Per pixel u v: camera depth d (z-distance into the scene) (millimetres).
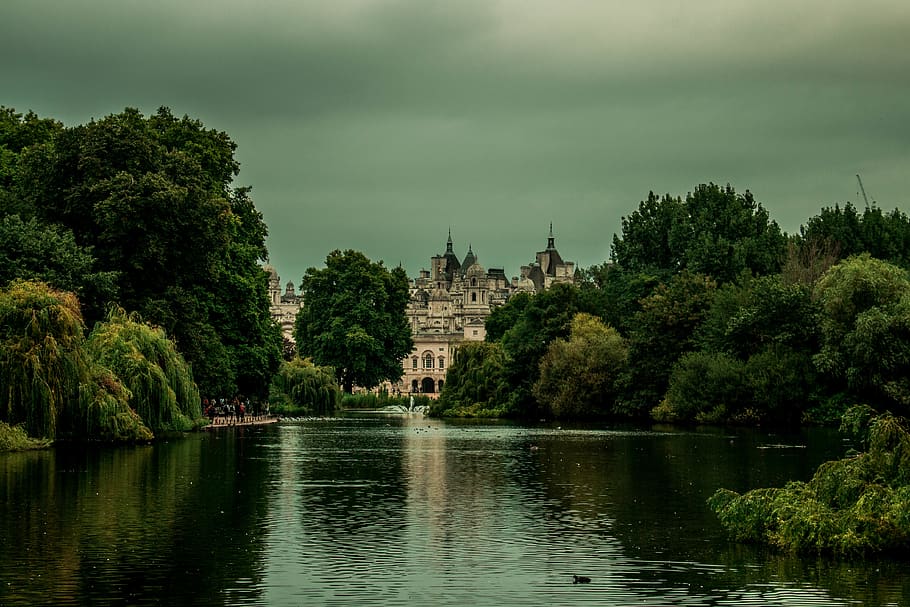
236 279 84812
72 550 28984
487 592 25125
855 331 79688
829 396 86688
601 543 30844
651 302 102500
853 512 29094
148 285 72562
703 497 40062
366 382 162625
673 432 80688
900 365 77938
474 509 37031
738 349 92375
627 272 145125
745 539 31062
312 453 59406
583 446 65688
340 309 159875
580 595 24969
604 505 38062
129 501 37094
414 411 156625
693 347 99375
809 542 29188
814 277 105812
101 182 69312
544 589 25453
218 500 37938
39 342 53062
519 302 178875
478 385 120062
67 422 54750
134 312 64250
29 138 87625
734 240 137625
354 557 28781
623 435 77438
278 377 123500
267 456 56344
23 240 62094
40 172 72250
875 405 81000
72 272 63406
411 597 24672
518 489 42531
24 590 24828
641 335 101438
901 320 77562
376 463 53344
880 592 25172
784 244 128750
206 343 73875
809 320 88750
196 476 44844
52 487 39906
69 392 53938
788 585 25859
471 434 80375
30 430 52656
